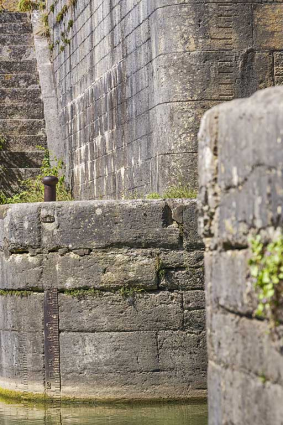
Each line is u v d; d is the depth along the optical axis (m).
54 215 11.81
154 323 11.59
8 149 23.31
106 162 18.45
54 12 24.72
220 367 5.88
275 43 14.16
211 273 6.04
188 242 11.57
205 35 14.02
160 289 11.60
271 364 5.01
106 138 18.42
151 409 11.28
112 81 17.84
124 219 11.55
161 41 14.23
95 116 19.42
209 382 6.14
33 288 11.97
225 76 14.06
